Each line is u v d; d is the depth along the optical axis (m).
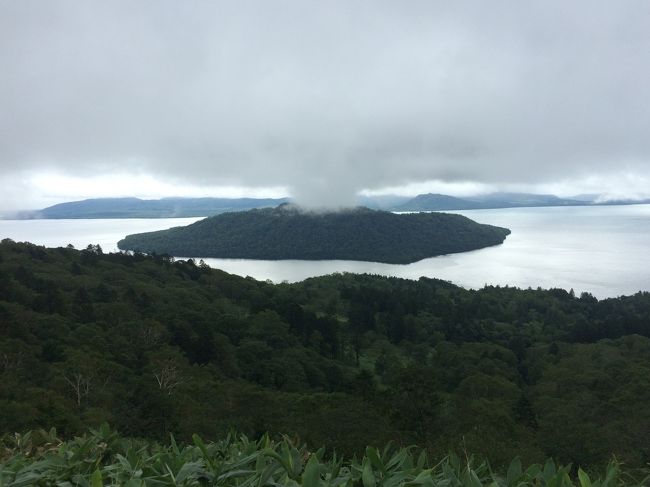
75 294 40.94
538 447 15.39
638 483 1.88
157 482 1.63
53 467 1.85
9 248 55.88
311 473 1.52
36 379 21.69
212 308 47.72
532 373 38.38
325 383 35.38
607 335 50.75
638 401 23.12
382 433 14.43
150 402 15.76
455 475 1.82
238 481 1.69
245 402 19.23
